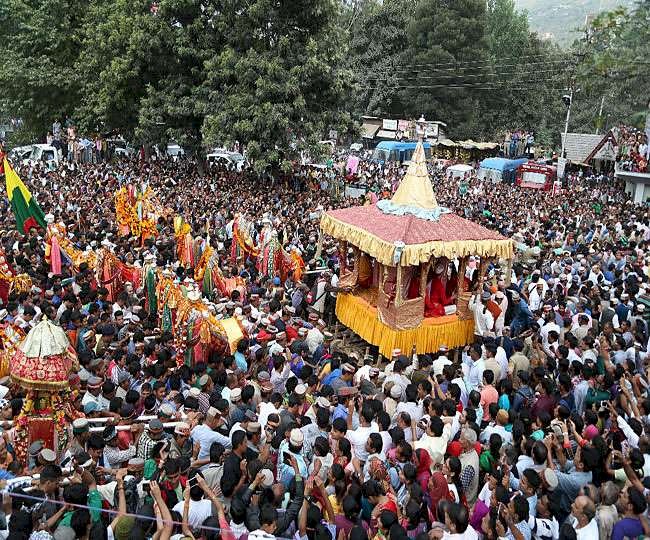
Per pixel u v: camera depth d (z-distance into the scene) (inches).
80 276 567.2
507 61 2440.9
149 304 543.8
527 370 453.1
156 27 1343.5
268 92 1263.5
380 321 584.1
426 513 285.7
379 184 1496.1
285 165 1282.0
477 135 2422.5
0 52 1638.8
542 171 1802.4
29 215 727.7
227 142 1286.9
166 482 276.7
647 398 386.6
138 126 1492.4
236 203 1043.3
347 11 2461.9
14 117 1798.7
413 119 2311.8
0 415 337.1
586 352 460.8
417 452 309.7
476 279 621.3
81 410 362.0
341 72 1349.7
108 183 1152.8
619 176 1537.9
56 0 1595.7
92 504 270.1
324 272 697.6
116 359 418.3
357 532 246.8
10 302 494.0
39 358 321.7
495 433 333.7
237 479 288.5
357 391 386.3
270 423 315.6
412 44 2320.4
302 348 458.3
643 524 262.2
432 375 446.0
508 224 1089.4
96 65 1517.0
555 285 642.8
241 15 1316.4
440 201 1283.2
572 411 382.9
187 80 1391.5
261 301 597.3
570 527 260.1
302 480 283.6
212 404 342.0
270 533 252.8
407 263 538.9
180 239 729.0
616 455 318.3
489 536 267.4
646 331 535.5
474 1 2220.7
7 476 279.0
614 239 967.0
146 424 322.0
